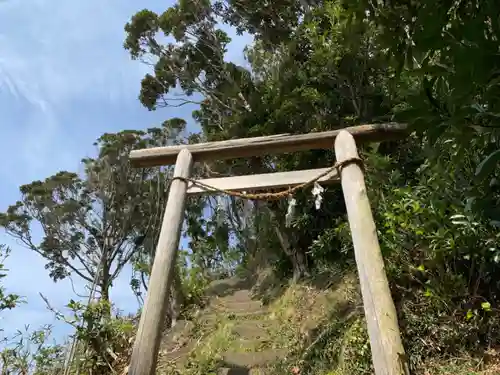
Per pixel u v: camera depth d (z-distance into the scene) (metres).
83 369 4.54
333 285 5.25
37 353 4.55
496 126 1.71
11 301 4.34
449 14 1.78
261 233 8.52
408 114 1.82
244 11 9.43
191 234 11.52
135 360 2.88
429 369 2.98
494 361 2.88
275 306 6.25
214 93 10.05
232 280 9.17
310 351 4.13
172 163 4.36
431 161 3.02
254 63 9.09
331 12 5.40
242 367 4.50
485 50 1.39
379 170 4.14
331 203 6.09
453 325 3.11
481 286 3.25
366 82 5.43
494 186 2.21
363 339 3.49
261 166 7.43
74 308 4.66
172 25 10.43
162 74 10.89
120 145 12.53
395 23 2.09
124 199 12.52
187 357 5.08
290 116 6.54
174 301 6.63
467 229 2.92
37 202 12.34
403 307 3.34
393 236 3.45
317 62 5.59
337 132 4.04
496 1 1.46
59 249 12.13
